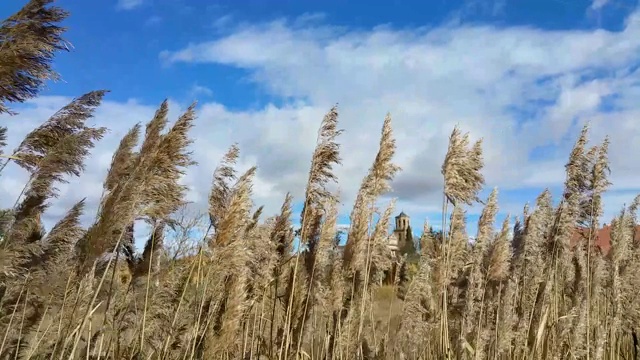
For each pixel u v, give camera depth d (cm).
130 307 785
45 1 507
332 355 863
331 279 873
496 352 796
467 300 818
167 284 795
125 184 607
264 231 840
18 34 498
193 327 737
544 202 1002
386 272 1158
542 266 919
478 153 813
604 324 983
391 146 857
